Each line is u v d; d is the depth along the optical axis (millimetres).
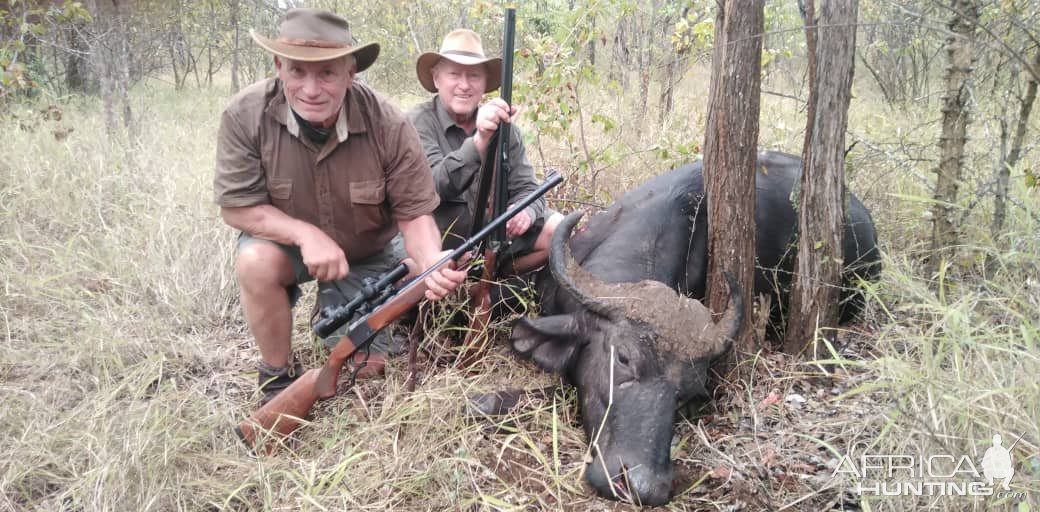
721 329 3484
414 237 4121
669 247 4309
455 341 4617
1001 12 4484
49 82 10961
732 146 3916
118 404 3631
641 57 10086
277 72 3789
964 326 3391
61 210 5910
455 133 5289
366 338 3615
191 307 4922
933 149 5844
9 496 3137
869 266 4883
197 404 3730
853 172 5078
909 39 10062
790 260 4801
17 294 4598
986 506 2738
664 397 3289
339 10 11922
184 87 15070
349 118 3754
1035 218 4309
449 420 3686
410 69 12852
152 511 3045
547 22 11125
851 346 4461
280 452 3576
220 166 3750
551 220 5160
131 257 5266
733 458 3510
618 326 3484
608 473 3154
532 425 3803
